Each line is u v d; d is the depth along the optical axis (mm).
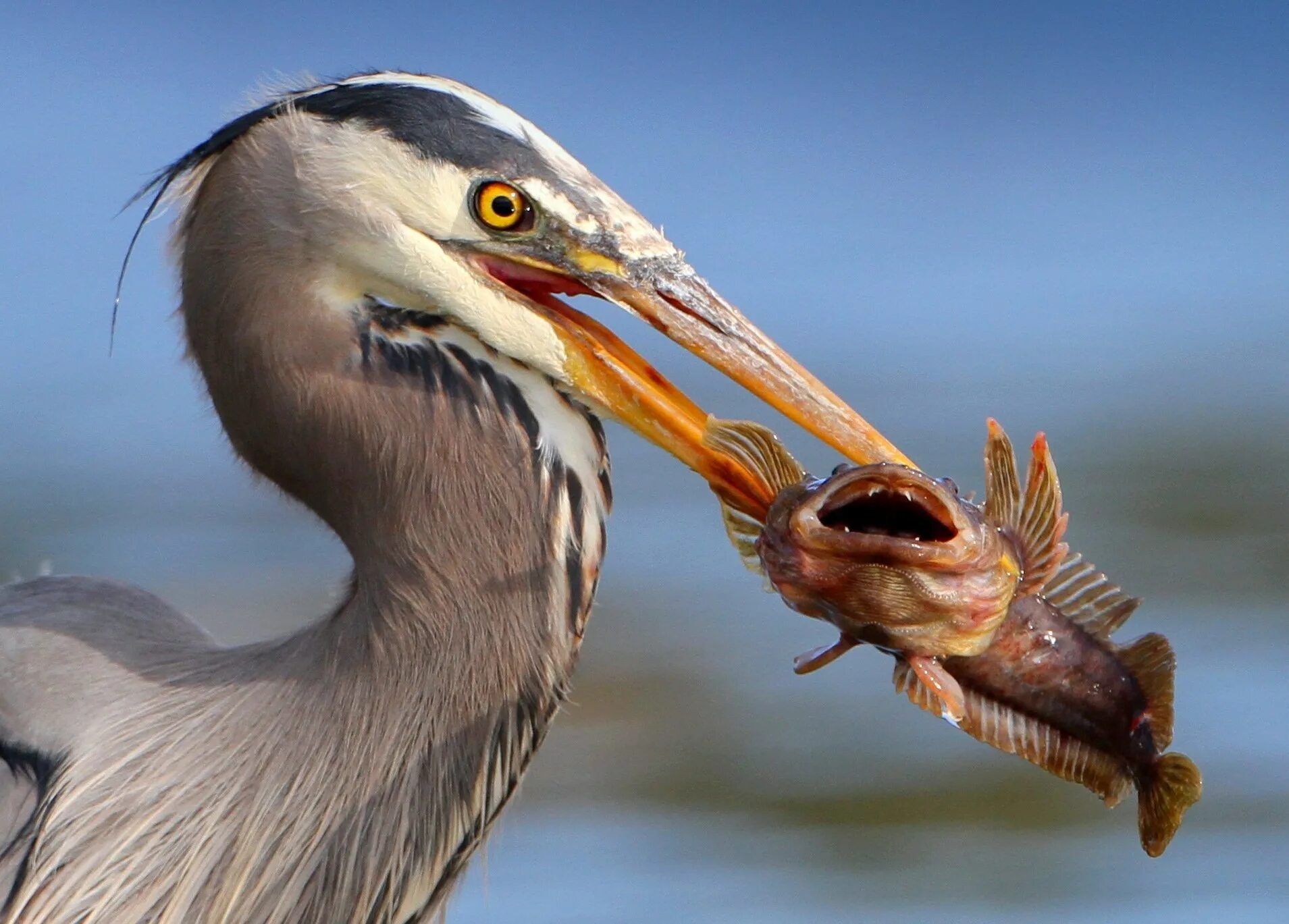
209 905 7660
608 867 12938
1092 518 19719
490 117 7922
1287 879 12805
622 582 18000
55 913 7609
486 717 7598
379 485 7555
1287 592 17250
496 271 7961
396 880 7668
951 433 22469
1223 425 22969
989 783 14523
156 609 8797
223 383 7855
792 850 13266
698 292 8039
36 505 19391
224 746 7727
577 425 7855
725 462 7719
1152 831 6980
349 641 7645
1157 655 6996
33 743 7906
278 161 7754
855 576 6391
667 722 15242
